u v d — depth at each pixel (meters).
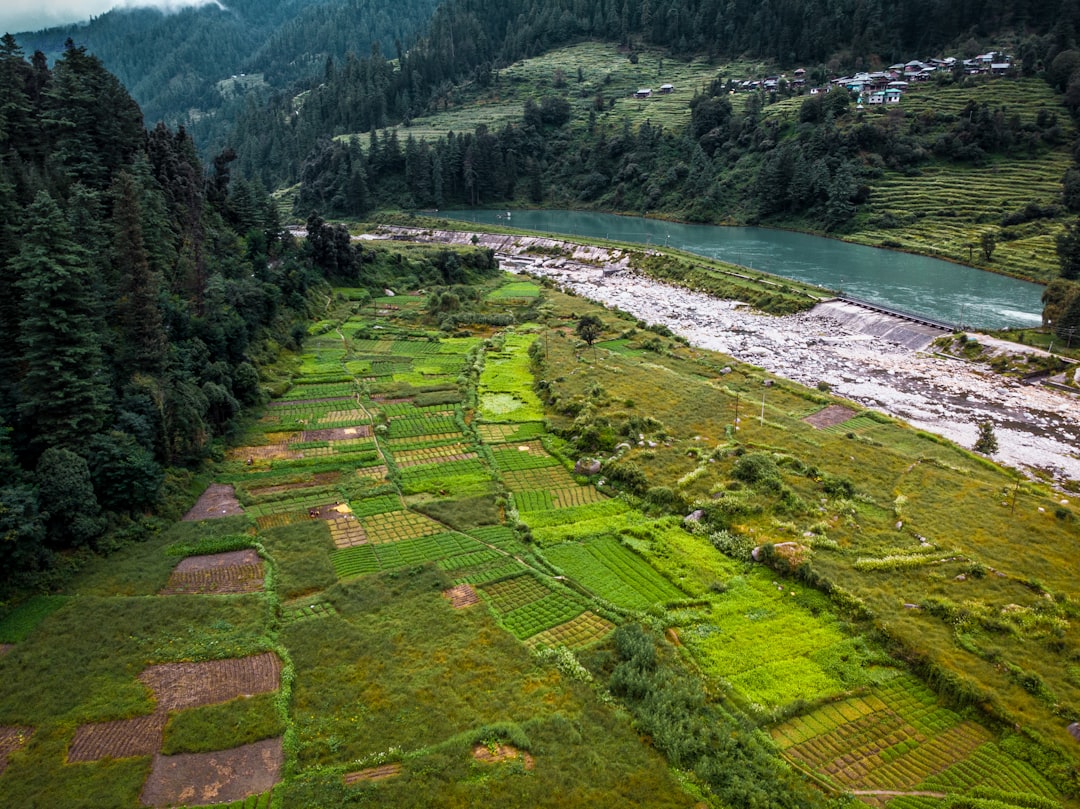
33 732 38.44
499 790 35.00
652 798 34.84
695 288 156.25
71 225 72.81
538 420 83.44
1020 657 43.22
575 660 43.91
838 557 53.69
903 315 121.25
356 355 109.00
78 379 57.03
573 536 58.41
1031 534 57.06
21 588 48.72
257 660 44.00
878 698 41.56
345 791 34.78
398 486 67.75
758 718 39.72
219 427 76.56
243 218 130.12
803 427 78.94
